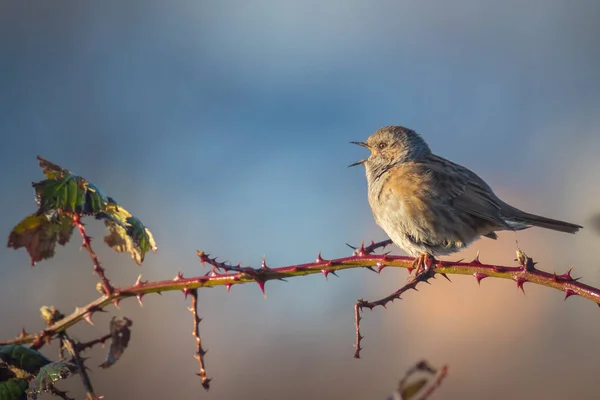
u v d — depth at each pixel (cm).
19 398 492
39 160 515
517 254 557
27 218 546
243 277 522
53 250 559
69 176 511
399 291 548
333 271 558
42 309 516
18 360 498
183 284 514
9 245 550
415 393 345
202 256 515
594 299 529
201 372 513
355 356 523
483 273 565
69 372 484
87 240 509
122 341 502
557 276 543
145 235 537
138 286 512
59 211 512
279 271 534
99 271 510
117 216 539
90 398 475
